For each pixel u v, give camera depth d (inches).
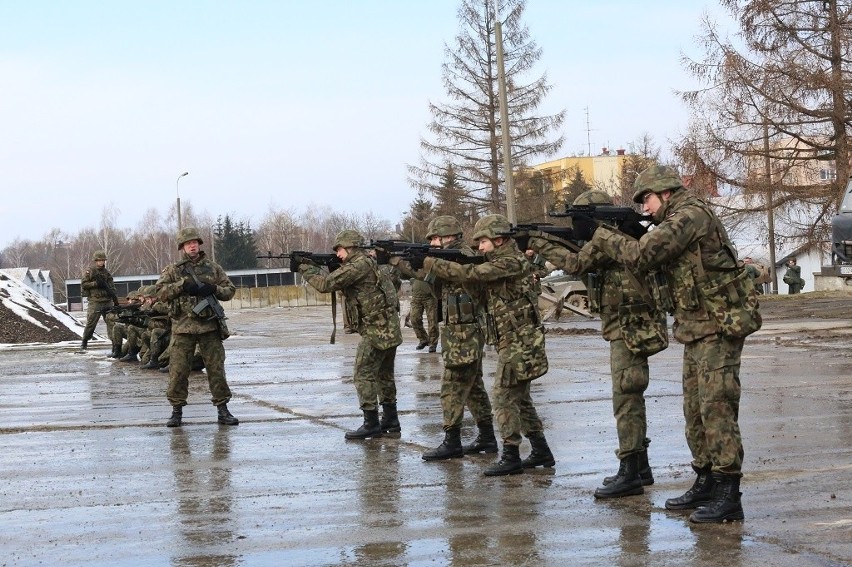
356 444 409.1
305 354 885.2
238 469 363.9
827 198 1432.1
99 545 265.3
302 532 270.5
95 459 393.1
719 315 263.0
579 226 294.7
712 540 247.9
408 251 349.1
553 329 1040.2
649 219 295.0
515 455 335.9
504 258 329.1
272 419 489.1
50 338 1147.3
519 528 266.8
